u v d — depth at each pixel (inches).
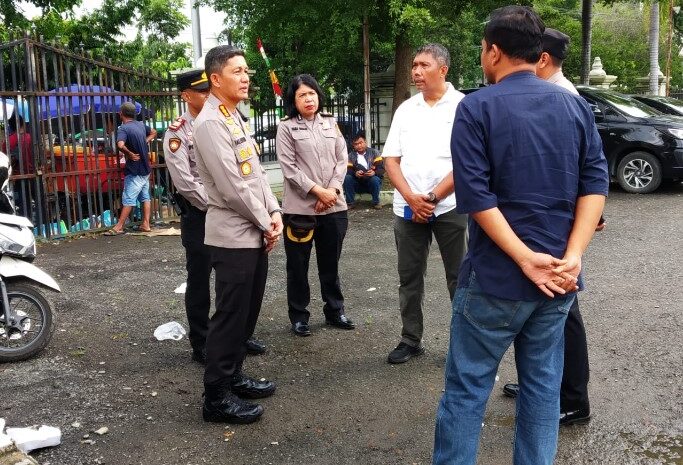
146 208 357.1
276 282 253.0
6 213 183.9
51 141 331.6
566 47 134.6
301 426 141.2
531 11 101.0
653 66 972.6
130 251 312.2
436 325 201.9
